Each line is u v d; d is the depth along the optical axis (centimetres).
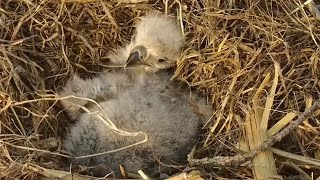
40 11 126
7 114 119
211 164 115
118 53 128
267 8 124
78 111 123
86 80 125
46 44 127
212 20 125
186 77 127
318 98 120
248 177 115
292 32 123
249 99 121
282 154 117
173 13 128
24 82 123
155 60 127
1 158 115
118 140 117
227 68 124
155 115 119
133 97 120
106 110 119
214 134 121
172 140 119
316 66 121
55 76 126
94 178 114
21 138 117
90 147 117
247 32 124
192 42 127
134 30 129
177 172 118
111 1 128
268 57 122
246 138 119
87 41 128
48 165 116
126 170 117
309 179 115
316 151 118
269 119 120
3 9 125
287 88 121
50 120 122
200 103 124
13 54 122
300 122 116
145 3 128
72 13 128
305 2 124
